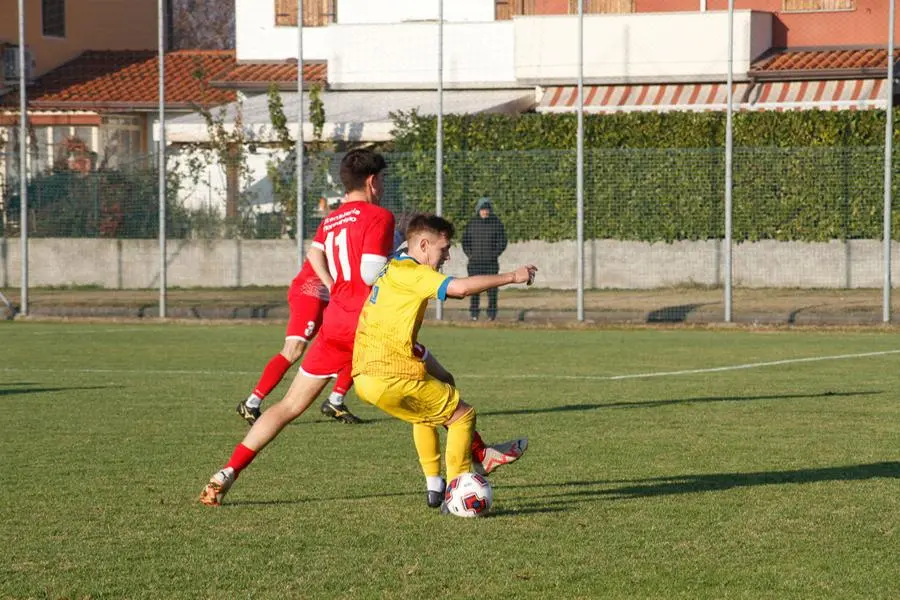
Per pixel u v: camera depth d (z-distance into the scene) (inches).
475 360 1569.9
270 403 1198.9
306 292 1043.9
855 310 2118.6
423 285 669.9
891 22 1926.7
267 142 2773.1
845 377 1358.3
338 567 600.1
